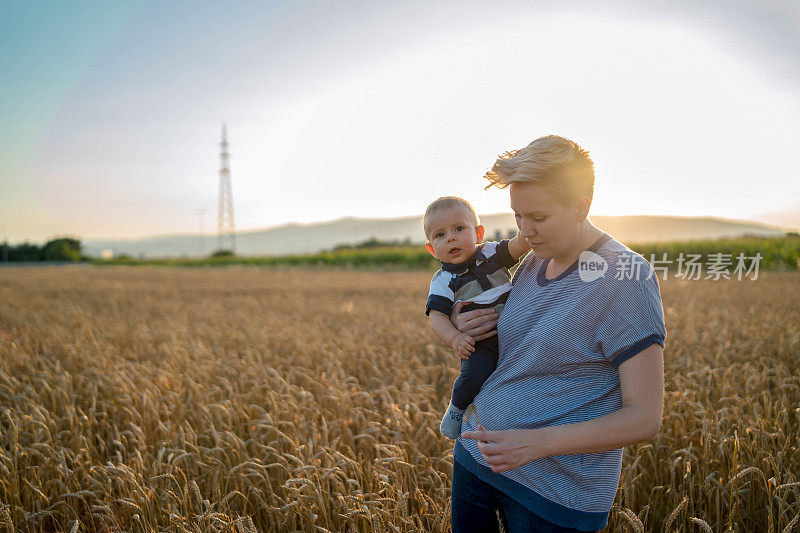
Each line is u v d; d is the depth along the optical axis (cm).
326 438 335
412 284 1959
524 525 163
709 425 319
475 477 183
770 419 339
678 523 281
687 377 456
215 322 999
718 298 1113
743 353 541
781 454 288
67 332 834
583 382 157
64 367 586
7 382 481
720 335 610
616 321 147
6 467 317
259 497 295
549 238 151
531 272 176
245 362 553
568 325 154
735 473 277
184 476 301
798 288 1242
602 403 156
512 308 174
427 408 428
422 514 277
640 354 143
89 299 1622
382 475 282
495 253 211
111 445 389
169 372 518
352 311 1105
